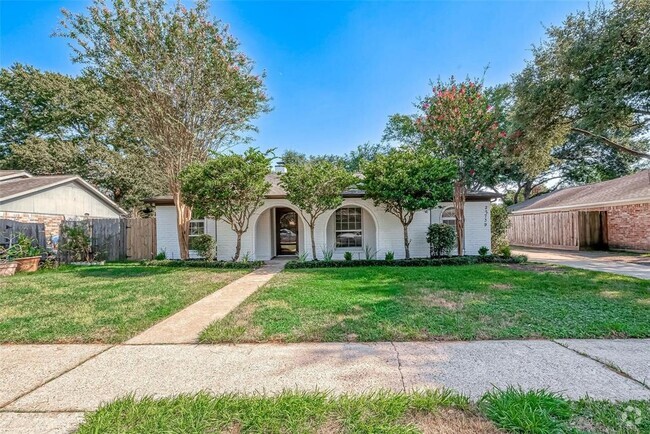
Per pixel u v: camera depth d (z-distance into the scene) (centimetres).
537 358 323
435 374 292
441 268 924
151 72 1055
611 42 1034
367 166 1053
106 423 221
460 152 1094
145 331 430
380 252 1227
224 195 983
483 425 216
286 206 1229
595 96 1062
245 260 1124
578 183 2816
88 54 1017
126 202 2566
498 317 451
